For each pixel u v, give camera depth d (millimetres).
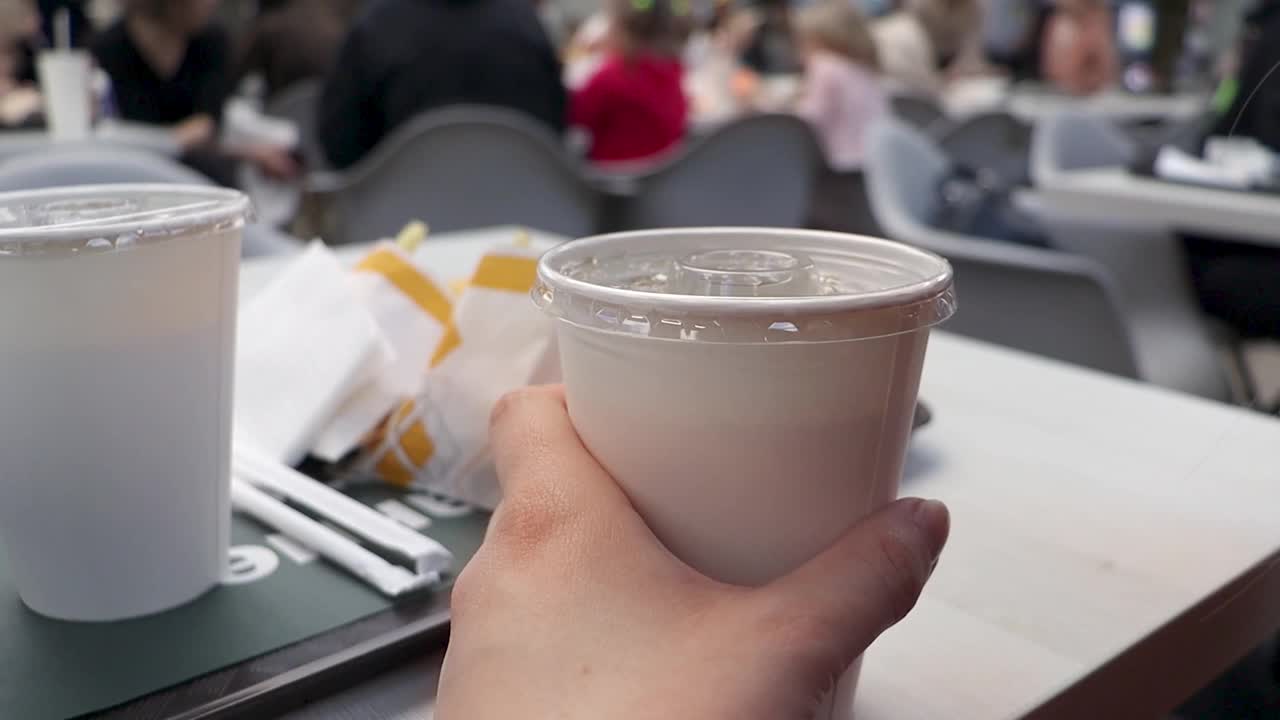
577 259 290
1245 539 429
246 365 492
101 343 317
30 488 331
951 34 4453
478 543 414
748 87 3670
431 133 1841
